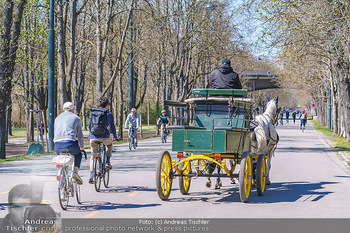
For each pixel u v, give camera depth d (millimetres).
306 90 63031
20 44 28672
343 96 30922
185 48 41219
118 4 30875
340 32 17875
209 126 10320
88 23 30109
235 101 10055
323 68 44938
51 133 22578
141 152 23312
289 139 35594
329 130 54000
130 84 35531
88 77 47625
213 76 10555
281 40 19672
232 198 10047
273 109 12445
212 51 40250
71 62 25062
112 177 13562
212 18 37875
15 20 21078
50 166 16453
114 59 36000
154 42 36312
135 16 32781
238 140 9852
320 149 25469
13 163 17703
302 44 19797
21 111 71188
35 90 33312
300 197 10242
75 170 8898
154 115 95750
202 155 9758
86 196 10102
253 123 11344
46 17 29734
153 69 49062
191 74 53000
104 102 10789
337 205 9219
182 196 10297
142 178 13336
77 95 38781
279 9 19531
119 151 24062
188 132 9562
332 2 18000
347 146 27297
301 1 19266
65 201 8484
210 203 9383
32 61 30141
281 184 12461
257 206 9070
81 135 9023
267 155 11422
